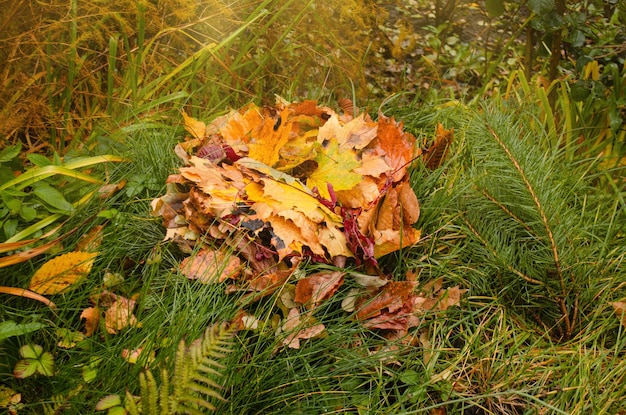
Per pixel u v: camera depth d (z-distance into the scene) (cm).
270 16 197
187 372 97
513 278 148
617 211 169
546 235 145
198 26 193
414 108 192
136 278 140
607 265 152
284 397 122
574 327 146
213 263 136
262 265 138
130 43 189
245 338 132
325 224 140
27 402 119
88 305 133
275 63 199
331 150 149
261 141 147
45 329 127
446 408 128
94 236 140
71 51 163
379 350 132
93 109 175
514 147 152
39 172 141
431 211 154
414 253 151
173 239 140
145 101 180
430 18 275
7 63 157
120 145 161
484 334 143
